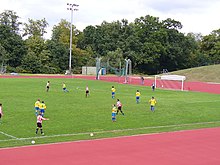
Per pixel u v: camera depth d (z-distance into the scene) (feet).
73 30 460.96
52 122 87.40
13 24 436.35
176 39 431.43
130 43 416.67
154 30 427.33
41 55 384.88
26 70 369.30
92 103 126.00
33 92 155.12
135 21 437.17
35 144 64.23
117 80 269.23
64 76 308.19
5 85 185.88
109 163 54.24
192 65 449.06
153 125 88.74
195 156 60.39
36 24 462.60
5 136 69.92
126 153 60.44
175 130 82.99
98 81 250.37
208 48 449.06
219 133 80.89
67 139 69.36
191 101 144.05
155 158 58.18
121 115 102.42
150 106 123.85
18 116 93.45
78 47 458.91
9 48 372.58
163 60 431.43
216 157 60.23
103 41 439.22
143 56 408.26
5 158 54.44
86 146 64.23
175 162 56.39
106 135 74.54
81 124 86.17
